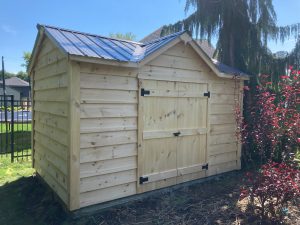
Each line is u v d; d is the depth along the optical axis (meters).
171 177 4.57
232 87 5.53
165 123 4.42
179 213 3.73
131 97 3.97
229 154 5.59
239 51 6.78
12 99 6.78
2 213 3.94
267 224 3.32
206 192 4.54
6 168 6.08
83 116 3.49
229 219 3.54
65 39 3.76
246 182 5.04
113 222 3.46
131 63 3.68
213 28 7.05
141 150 4.12
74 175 3.44
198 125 4.93
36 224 3.58
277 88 6.36
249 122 5.41
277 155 5.22
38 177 5.20
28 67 5.39
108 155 3.76
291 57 6.47
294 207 3.84
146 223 3.45
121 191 3.94
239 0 6.75
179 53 4.51
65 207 3.71
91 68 3.53
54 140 4.12
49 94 4.34
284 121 4.04
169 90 4.43
